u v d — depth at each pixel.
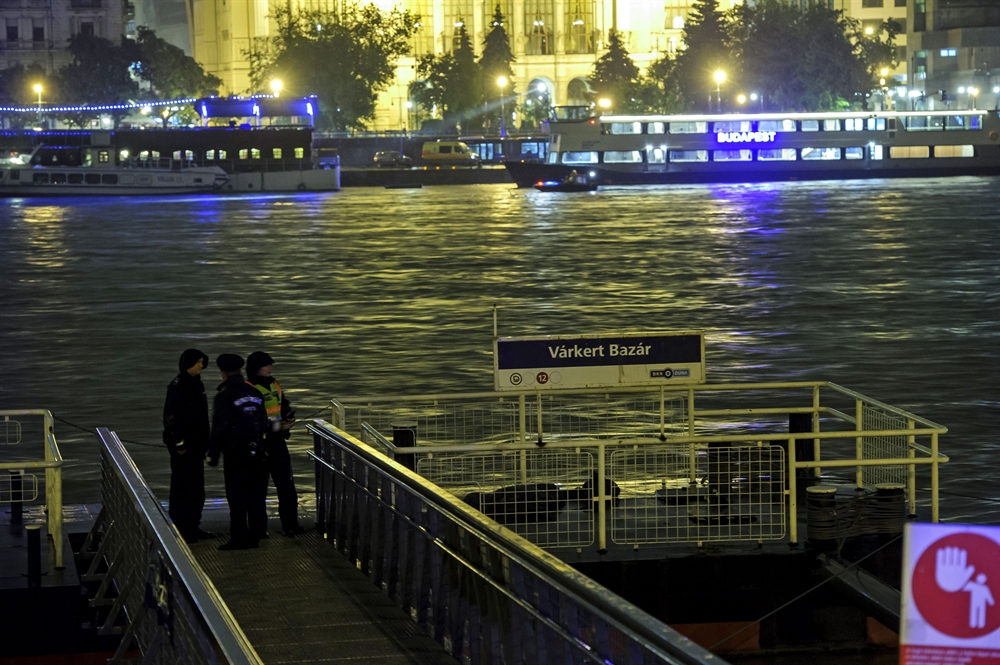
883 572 16.84
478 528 11.84
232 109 174.00
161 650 12.16
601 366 17.64
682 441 17.06
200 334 53.56
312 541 17.42
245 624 13.95
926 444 31.28
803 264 78.75
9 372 44.50
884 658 16.61
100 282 74.56
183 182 167.50
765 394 37.84
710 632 16.81
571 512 18.42
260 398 16.97
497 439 28.16
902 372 42.09
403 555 14.48
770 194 153.88
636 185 180.25
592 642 9.78
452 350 48.28
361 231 110.44
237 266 82.69
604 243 95.44
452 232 108.12
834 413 20.30
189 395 17.20
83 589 16.78
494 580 11.82
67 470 29.47
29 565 15.49
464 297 65.44
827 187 166.00
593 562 16.66
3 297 67.94
